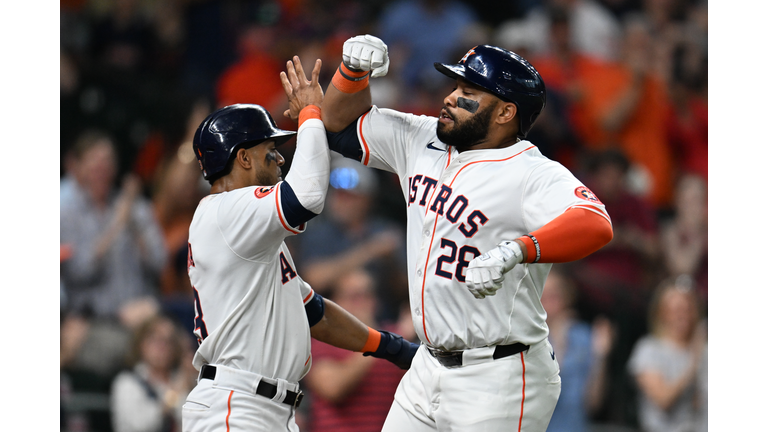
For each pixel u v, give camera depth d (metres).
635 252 31.72
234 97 34.09
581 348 26.30
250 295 12.98
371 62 12.98
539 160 12.44
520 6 37.94
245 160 13.51
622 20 38.53
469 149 12.93
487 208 12.27
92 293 27.06
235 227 12.88
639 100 35.88
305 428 22.38
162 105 32.81
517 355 12.55
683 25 38.91
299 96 14.01
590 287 30.41
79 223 27.19
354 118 13.95
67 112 31.70
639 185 33.25
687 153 37.16
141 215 28.23
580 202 11.52
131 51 34.72
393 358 15.23
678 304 28.45
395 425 13.53
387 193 30.75
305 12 36.38
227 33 35.59
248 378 12.99
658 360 28.05
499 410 12.34
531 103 12.63
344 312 14.82
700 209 35.28
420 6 36.34
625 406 28.02
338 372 20.67
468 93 12.68
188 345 24.45
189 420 13.26
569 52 36.09
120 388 23.58
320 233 28.41
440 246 12.50
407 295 27.78
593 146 35.12
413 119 13.84
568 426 25.67
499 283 10.95
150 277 28.20
